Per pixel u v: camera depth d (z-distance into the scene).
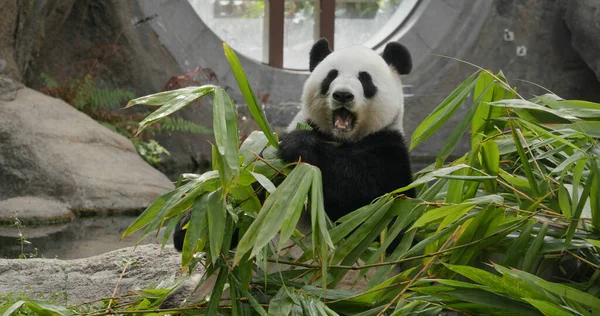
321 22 22.08
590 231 4.92
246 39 27.97
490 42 20.70
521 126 5.33
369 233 4.80
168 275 6.49
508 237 4.96
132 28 18.53
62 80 17.66
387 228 5.39
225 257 4.43
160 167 17.66
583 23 19.66
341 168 5.48
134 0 18.73
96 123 14.02
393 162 5.71
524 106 5.00
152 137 18.09
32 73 16.98
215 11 27.66
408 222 4.76
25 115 13.07
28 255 8.69
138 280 6.54
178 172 17.39
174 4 18.98
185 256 4.40
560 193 4.72
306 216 5.46
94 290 6.35
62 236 9.96
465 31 20.45
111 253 7.13
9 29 14.79
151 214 4.47
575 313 4.04
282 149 5.31
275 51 21.30
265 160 5.04
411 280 4.45
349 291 4.59
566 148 5.13
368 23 27.56
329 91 6.04
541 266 4.91
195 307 4.58
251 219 4.64
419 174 6.07
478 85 5.78
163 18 18.89
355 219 4.74
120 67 18.23
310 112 6.21
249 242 4.07
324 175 5.48
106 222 11.15
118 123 16.83
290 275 4.72
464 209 4.59
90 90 16.72
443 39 20.38
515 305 4.17
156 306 4.90
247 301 4.54
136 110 18.31
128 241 9.70
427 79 20.33
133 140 16.44
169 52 18.91
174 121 17.52
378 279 4.66
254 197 4.72
